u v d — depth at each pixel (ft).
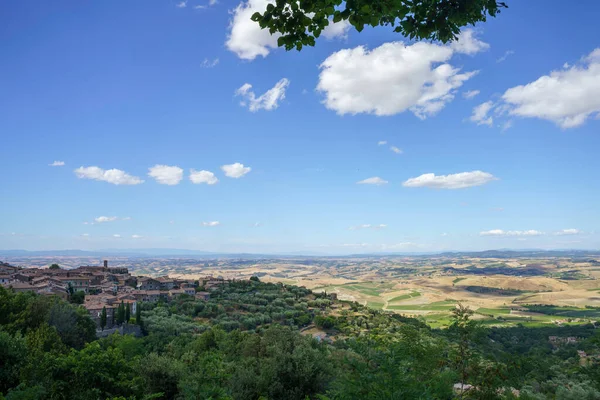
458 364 47.88
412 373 36.42
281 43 21.33
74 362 80.23
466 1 20.95
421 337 49.93
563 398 88.12
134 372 103.09
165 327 296.51
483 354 50.26
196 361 142.20
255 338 168.14
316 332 359.05
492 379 46.57
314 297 572.51
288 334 167.22
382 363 32.24
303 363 112.37
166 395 120.26
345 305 548.31
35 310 182.60
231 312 395.34
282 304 462.60
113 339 215.72
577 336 385.09
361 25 19.74
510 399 47.06
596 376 90.89
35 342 122.93
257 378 110.73
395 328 366.22
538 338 379.35
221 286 553.64
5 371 78.23
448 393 39.70
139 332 291.58
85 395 76.07
